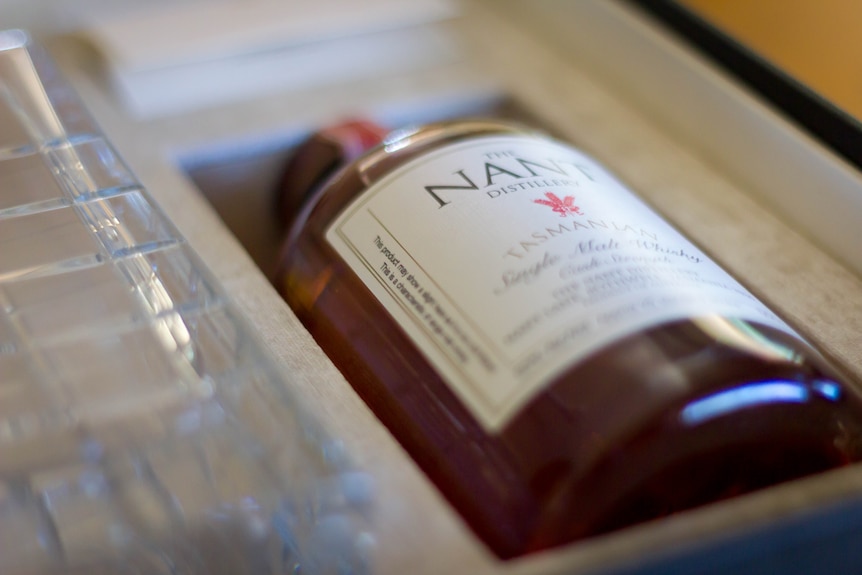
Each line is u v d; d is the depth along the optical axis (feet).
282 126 1.43
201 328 1.04
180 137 1.39
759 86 1.34
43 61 1.31
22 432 0.98
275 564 0.97
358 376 1.08
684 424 0.94
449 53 1.59
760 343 0.99
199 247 1.22
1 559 0.94
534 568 0.86
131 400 1.00
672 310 0.98
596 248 1.03
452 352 1.00
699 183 1.36
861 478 0.92
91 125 1.22
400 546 0.95
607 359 0.96
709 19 1.41
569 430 0.95
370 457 1.00
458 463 0.99
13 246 1.09
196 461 0.97
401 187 1.10
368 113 1.46
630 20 1.48
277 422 0.98
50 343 1.02
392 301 1.05
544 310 0.98
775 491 0.91
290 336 1.11
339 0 1.65
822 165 1.26
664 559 0.87
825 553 0.93
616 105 1.50
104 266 1.08
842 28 1.26
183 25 1.57
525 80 1.54
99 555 0.95
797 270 1.24
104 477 0.96
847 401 1.01
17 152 1.18
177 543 0.96
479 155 1.12
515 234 1.04
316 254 1.12
